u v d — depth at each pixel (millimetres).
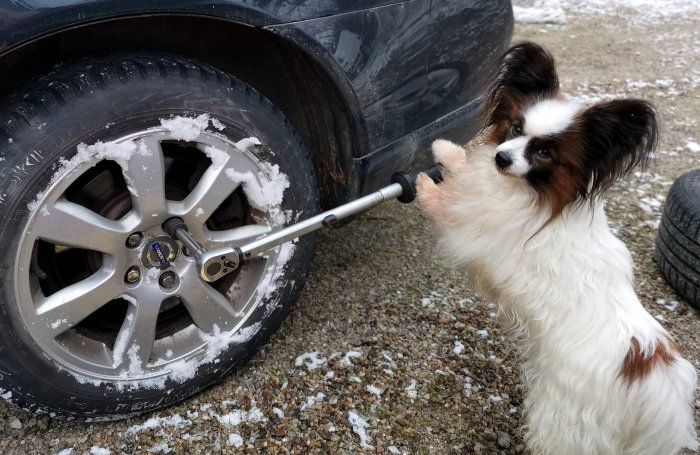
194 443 1933
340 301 2646
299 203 2062
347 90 1990
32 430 1918
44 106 1490
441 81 2352
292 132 1993
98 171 1757
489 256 1961
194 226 1840
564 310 1779
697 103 5246
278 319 2186
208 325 1997
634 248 3248
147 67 1619
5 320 1564
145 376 1905
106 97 1553
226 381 2182
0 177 1461
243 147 1844
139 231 1741
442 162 2371
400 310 2635
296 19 1782
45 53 1596
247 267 2100
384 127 2188
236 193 2043
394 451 1994
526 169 1822
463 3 2320
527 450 2055
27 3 1360
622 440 1768
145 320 1838
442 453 2018
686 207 2850
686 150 4379
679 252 2840
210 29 1866
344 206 2025
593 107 1761
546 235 1824
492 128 2094
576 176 1788
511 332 2131
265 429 2008
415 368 2340
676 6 8852
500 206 1922
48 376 1701
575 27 7613
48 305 1652
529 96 1970
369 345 2422
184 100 1677
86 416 1852
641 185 3885
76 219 1608
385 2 2016
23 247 1544
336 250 3002
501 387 2307
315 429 2027
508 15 2625
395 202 3506
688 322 2750
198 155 1925
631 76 5867
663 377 1683
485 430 2123
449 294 2773
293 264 2123
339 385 2215
